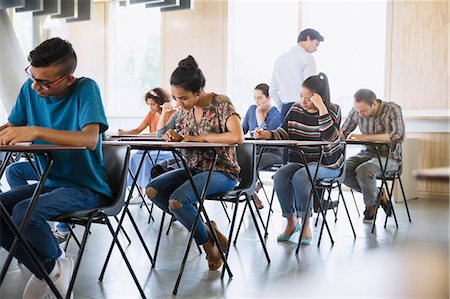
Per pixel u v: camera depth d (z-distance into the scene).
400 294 2.11
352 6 7.14
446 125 6.16
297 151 3.73
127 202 2.72
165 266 2.94
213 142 2.72
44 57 2.01
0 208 1.81
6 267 1.84
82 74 9.27
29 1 5.78
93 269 2.84
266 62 7.79
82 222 2.17
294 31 7.57
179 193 2.63
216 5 8.00
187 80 2.76
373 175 4.34
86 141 2.01
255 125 5.37
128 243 3.52
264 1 7.76
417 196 6.11
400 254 2.89
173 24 8.38
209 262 2.87
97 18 9.10
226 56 7.93
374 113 4.52
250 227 4.24
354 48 7.14
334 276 2.73
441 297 1.33
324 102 3.70
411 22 6.52
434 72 6.37
